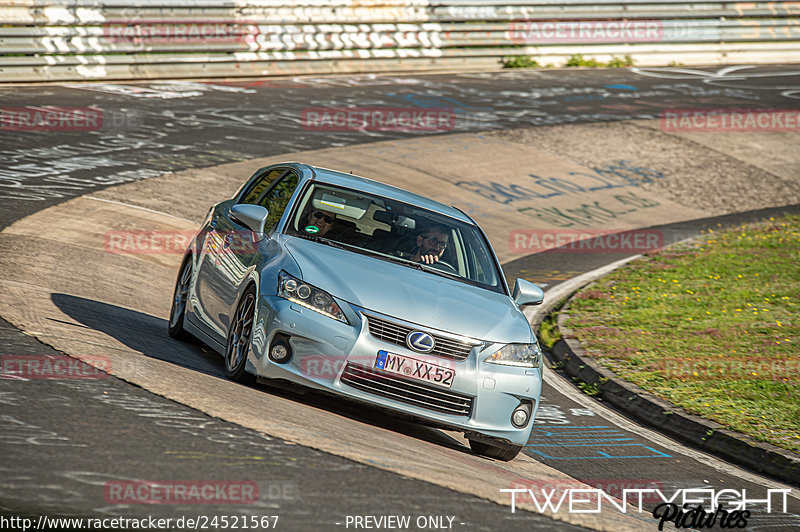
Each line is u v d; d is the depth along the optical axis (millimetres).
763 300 48906
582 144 85125
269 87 92812
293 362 21266
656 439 30125
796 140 93812
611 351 39344
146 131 67812
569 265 57062
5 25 77500
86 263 37188
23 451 15094
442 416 21562
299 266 22500
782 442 28797
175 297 29484
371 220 25969
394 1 108875
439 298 22812
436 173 71312
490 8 117750
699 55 134875
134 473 14953
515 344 22688
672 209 73188
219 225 28125
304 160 67062
